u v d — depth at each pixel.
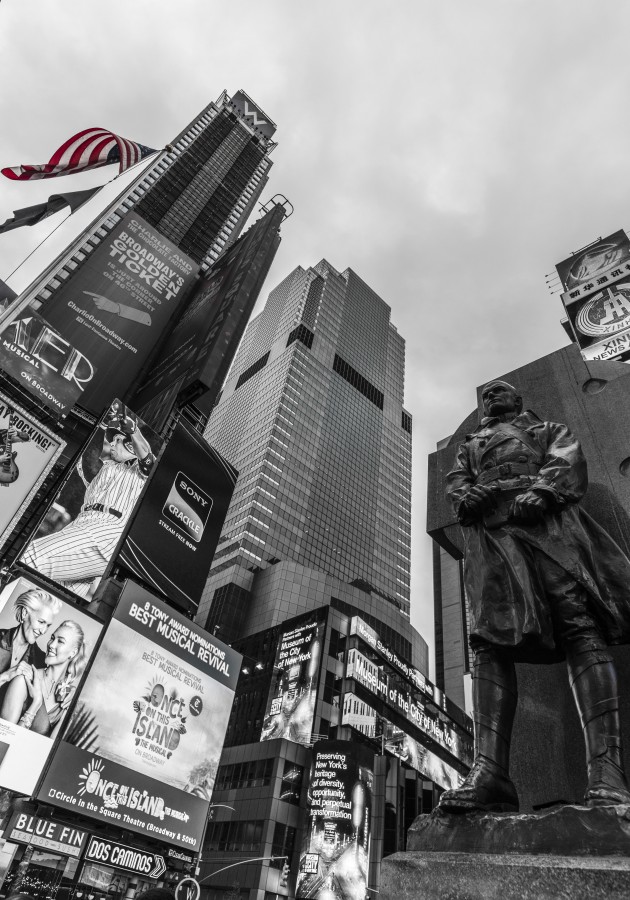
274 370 137.25
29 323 39.47
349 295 174.62
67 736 26.72
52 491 38.19
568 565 3.36
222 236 98.19
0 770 23.89
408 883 2.75
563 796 4.06
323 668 61.03
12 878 26.06
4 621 26.38
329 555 109.62
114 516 37.22
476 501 3.83
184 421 47.56
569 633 3.25
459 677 102.19
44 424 39.84
